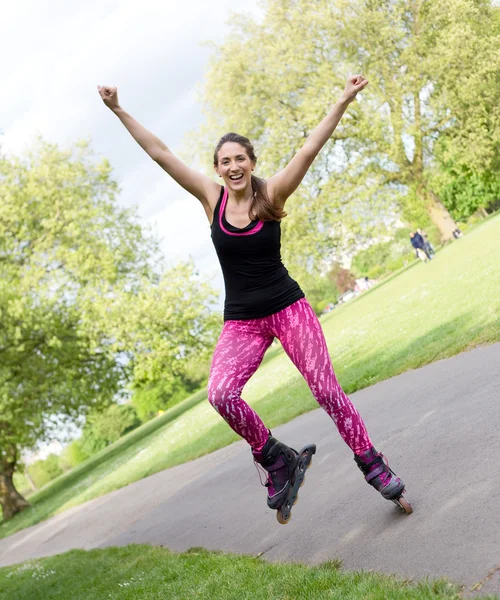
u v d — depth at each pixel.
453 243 33.09
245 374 4.14
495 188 46.19
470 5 31.33
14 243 29.47
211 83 33.88
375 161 34.97
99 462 30.81
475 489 3.87
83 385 29.59
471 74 31.02
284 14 33.28
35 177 29.81
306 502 5.41
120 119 4.41
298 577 3.77
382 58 32.50
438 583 2.98
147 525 8.87
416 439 5.34
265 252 4.07
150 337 29.25
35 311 27.61
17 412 27.62
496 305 10.34
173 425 26.88
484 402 5.42
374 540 3.95
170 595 4.64
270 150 33.09
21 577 9.19
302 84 33.75
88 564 7.81
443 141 34.00
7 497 28.38
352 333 19.06
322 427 8.48
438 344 9.73
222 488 8.40
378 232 34.59
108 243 31.64
